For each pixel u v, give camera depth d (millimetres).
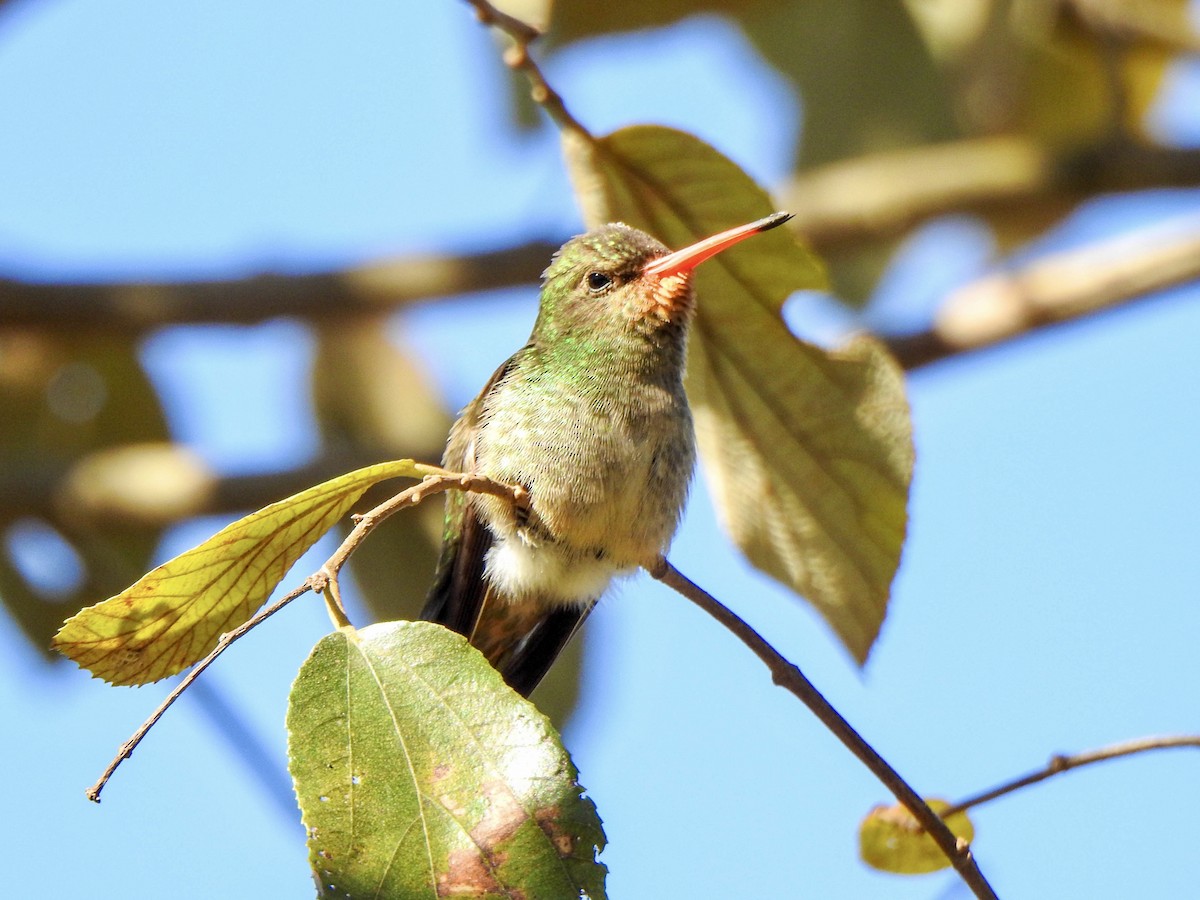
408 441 10953
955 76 10570
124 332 10438
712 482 6379
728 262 6230
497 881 4227
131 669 4773
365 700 4379
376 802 4281
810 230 10781
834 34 10570
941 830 5277
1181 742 5473
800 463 6219
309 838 4215
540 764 4320
